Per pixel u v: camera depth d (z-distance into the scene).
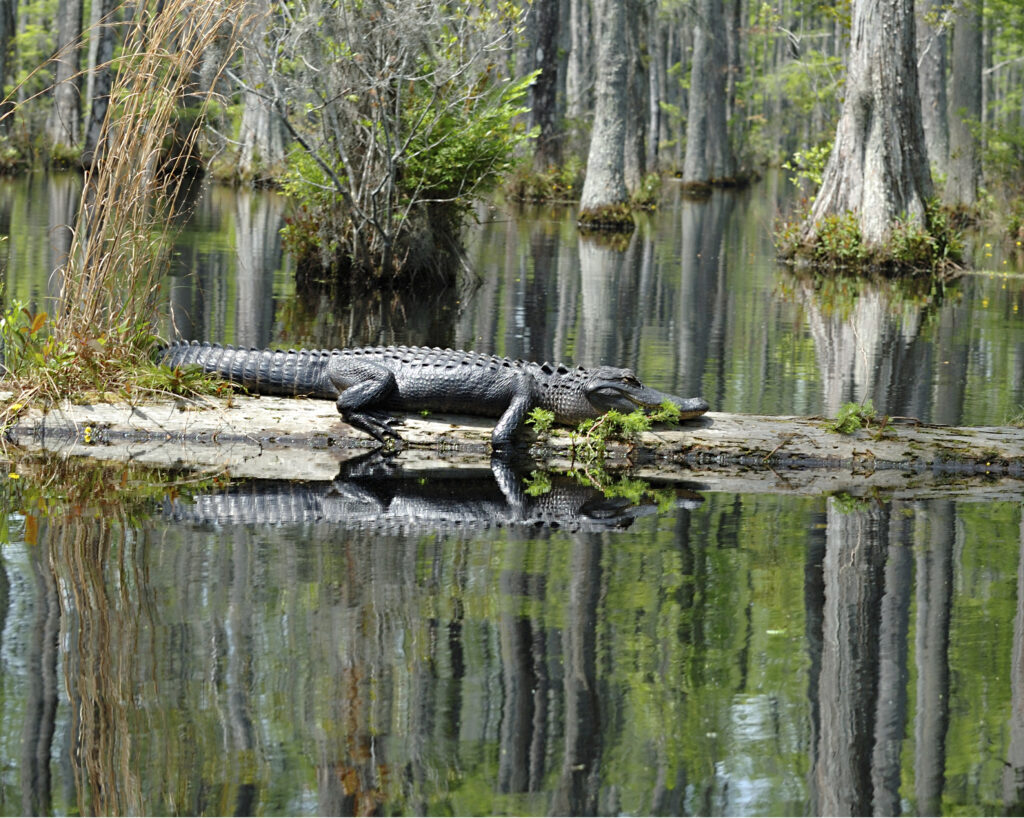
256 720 6.26
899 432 13.30
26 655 6.95
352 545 9.31
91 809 5.45
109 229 13.60
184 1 13.11
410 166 26.05
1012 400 16.16
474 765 5.90
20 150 55.31
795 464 12.92
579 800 5.64
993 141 50.69
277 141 53.31
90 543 9.12
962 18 49.47
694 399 13.33
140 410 13.19
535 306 24.44
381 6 24.20
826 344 20.70
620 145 46.22
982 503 11.13
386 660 7.02
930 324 23.45
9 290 21.64
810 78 68.25
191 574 8.45
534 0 26.31
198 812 5.46
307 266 27.11
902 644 7.45
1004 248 41.53
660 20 85.75
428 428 13.23
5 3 61.41
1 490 10.70
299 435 13.12
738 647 7.36
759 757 6.07
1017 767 6.00
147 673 6.76
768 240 41.81
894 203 34.25
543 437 13.23
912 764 6.03
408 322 21.78
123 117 13.34
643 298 26.09
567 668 6.98
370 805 5.55
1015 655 7.25
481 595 8.19
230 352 13.95
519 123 27.62
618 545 9.48
